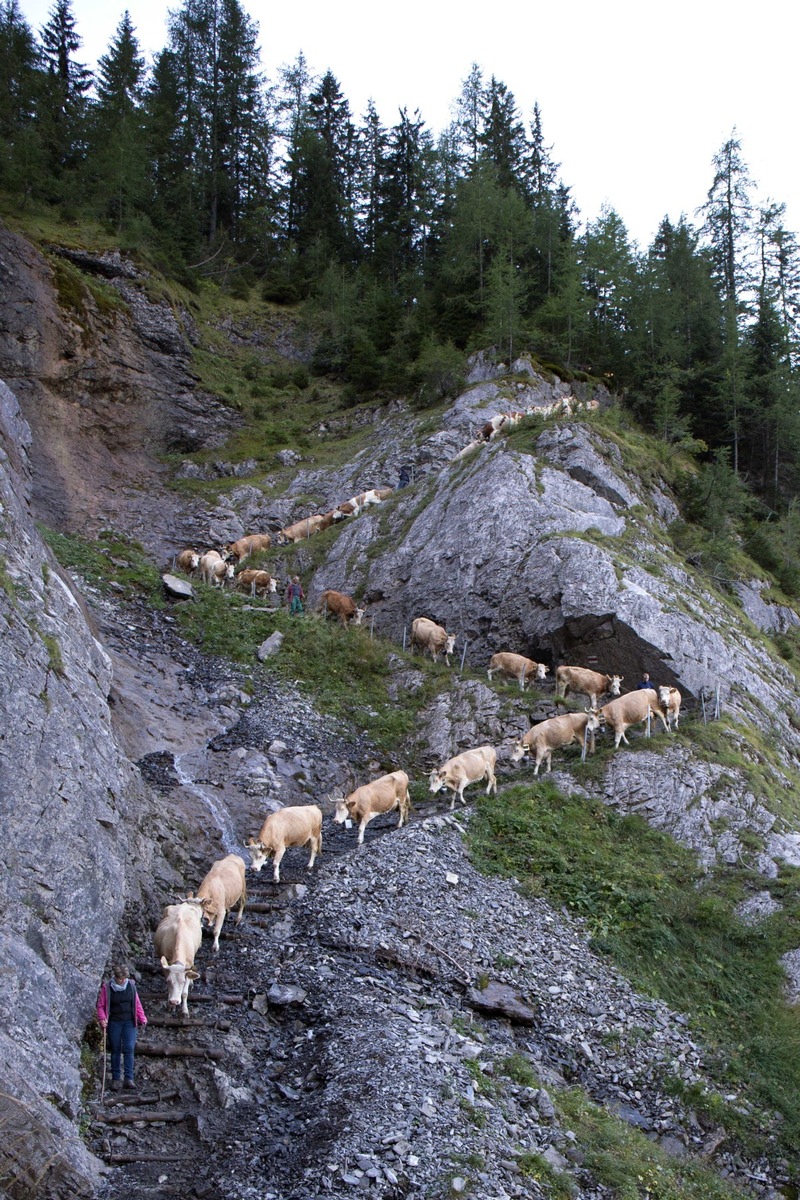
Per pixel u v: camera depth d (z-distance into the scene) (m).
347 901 14.30
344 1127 9.26
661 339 45.97
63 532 31.20
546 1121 10.52
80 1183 8.33
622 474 30.59
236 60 67.19
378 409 43.34
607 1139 10.70
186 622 25.28
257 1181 8.77
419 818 18.45
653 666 22.84
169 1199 8.55
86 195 50.62
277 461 40.75
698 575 29.14
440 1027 11.57
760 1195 11.56
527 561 25.66
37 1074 8.53
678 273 52.69
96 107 59.69
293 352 52.34
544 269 50.44
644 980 14.58
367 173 69.38
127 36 64.81
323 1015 11.51
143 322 43.16
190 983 11.59
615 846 17.89
